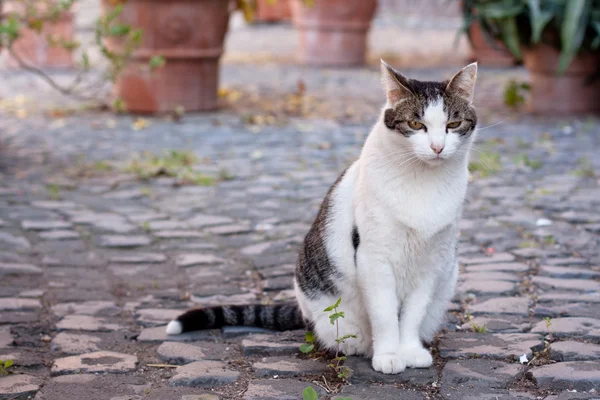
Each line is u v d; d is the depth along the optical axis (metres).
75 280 4.47
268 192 6.28
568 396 2.96
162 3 8.74
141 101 9.24
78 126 8.66
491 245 4.95
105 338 3.67
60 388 3.13
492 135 8.14
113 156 7.39
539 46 9.04
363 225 3.10
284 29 20.70
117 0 8.77
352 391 3.06
